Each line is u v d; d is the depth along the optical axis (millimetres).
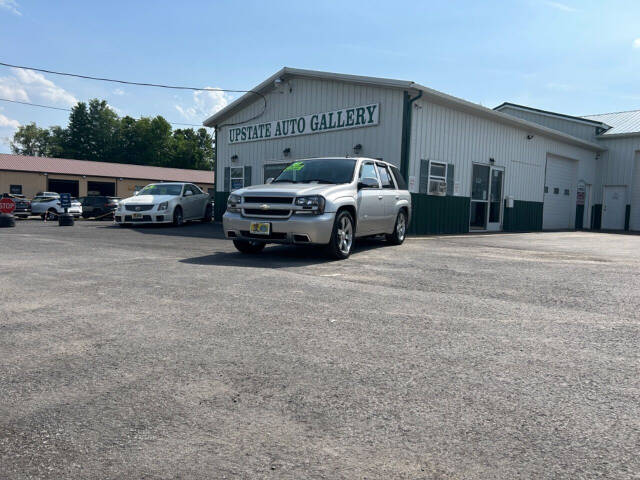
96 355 2975
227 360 2912
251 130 18297
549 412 2287
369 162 8828
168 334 3402
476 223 16203
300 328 3582
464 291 5035
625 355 3084
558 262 7508
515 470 1816
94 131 84625
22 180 38844
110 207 23078
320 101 15383
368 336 3410
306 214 7035
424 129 13484
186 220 16578
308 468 1823
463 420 2201
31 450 1930
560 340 3381
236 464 1845
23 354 2982
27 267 6234
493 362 2932
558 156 20422
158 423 2148
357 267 6602
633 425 2170
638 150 21781
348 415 2236
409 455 1914
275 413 2250
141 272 5898
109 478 1758
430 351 3115
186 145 87000
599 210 22984
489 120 16016
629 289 5254
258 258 7410
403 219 10000
